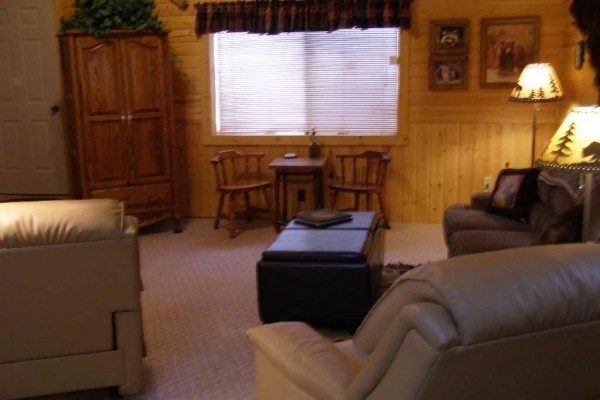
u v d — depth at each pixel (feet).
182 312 12.57
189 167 20.27
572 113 9.41
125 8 17.17
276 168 17.58
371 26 18.38
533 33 17.92
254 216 20.10
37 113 20.76
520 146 18.61
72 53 16.92
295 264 10.90
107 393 9.36
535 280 4.35
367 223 12.74
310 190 19.52
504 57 18.19
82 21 17.03
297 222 12.90
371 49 19.10
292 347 6.02
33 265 7.84
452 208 14.82
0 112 20.95
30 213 7.91
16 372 8.17
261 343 6.38
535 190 13.69
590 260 4.62
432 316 4.10
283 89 19.71
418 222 19.53
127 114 17.62
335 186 18.20
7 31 20.47
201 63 19.57
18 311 7.96
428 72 18.63
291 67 19.56
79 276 8.05
